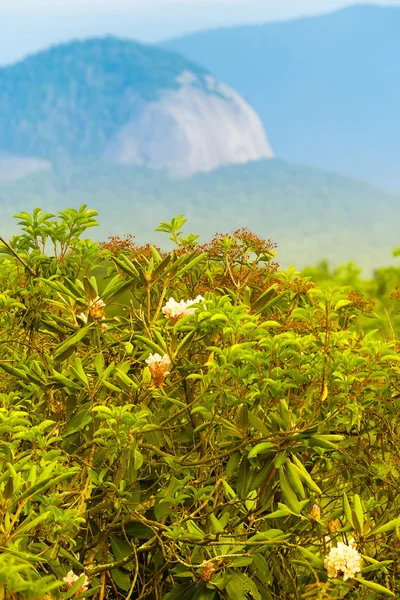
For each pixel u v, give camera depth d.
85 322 2.90
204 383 2.63
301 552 2.51
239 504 2.83
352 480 3.29
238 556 2.56
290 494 2.42
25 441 2.85
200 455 2.90
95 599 2.75
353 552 2.42
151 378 2.67
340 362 2.70
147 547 2.70
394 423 3.25
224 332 2.59
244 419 2.50
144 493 2.92
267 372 2.56
